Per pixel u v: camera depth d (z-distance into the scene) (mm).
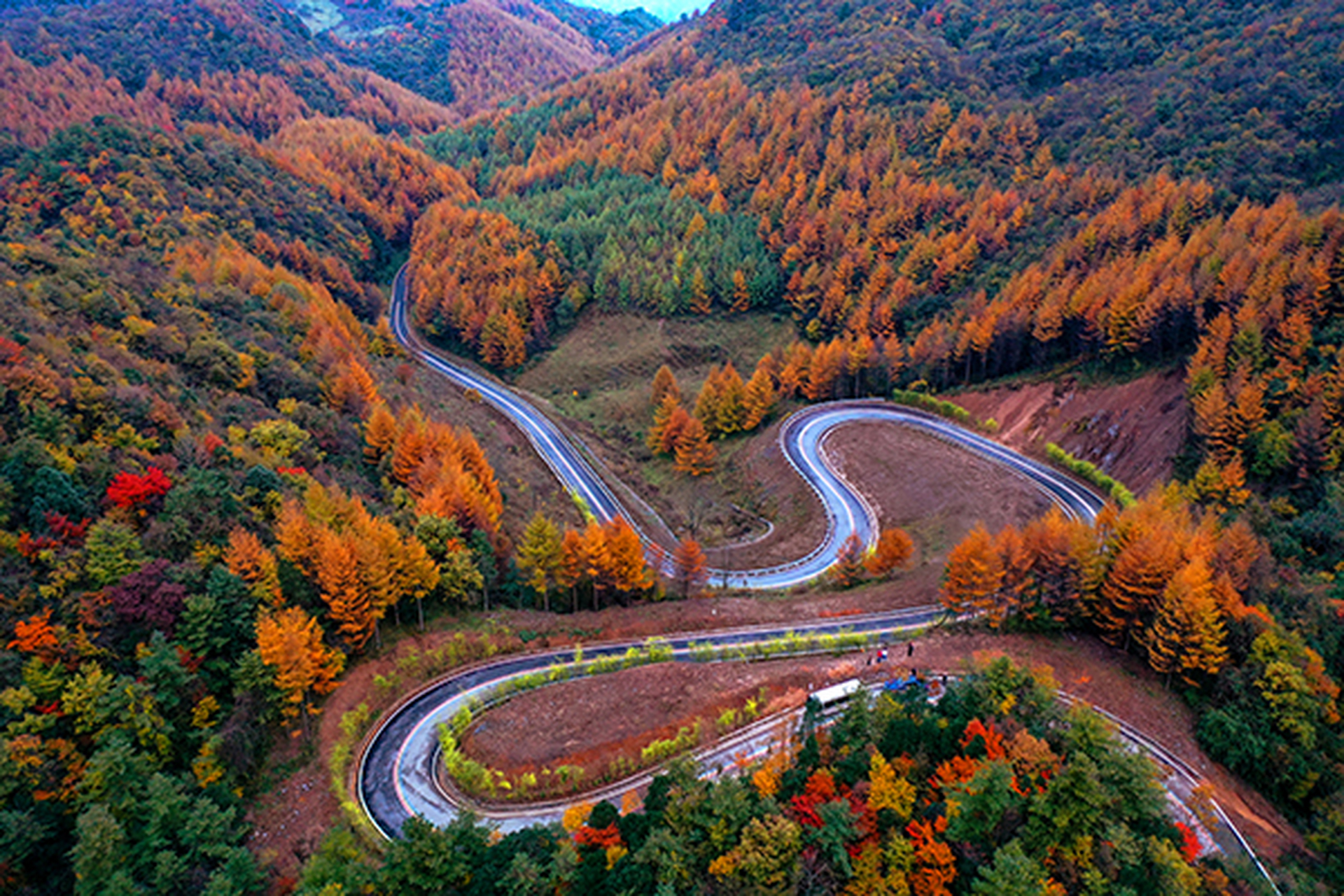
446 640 71500
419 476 90750
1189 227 132625
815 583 92688
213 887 43812
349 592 64625
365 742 60062
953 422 127688
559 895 42562
